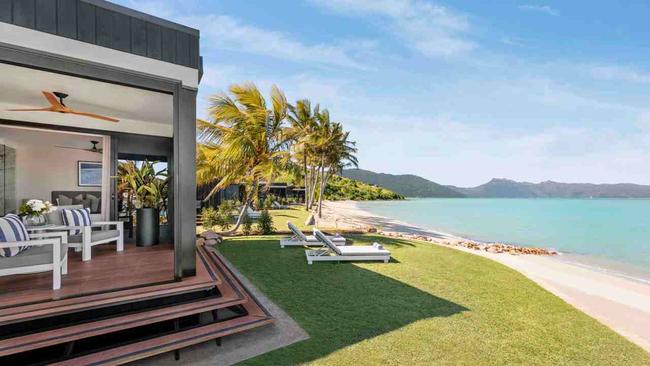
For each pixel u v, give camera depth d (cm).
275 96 1164
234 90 1125
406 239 1145
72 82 471
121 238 590
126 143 794
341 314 421
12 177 807
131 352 288
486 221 2442
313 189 2758
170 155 841
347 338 354
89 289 352
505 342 357
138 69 369
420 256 815
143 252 575
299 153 2073
